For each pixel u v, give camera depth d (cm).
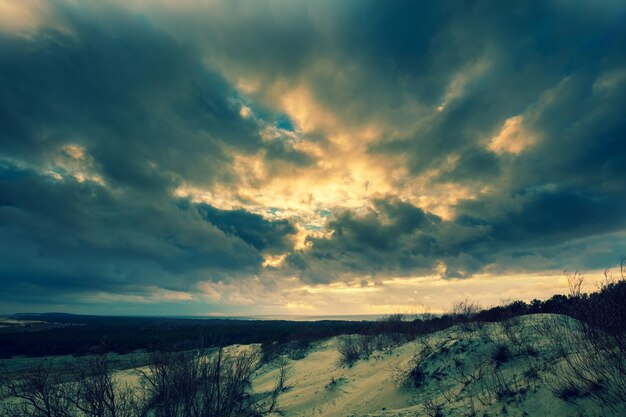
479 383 837
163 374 647
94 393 601
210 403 650
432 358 1078
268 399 1270
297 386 1540
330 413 1079
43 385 577
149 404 640
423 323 2073
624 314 636
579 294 790
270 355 2409
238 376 710
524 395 656
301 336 2891
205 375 668
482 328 1215
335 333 2805
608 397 525
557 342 845
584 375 604
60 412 577
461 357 1015
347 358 1792
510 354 903
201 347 757
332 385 1349
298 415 1134
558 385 621
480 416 662
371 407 1012
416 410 834
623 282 687
